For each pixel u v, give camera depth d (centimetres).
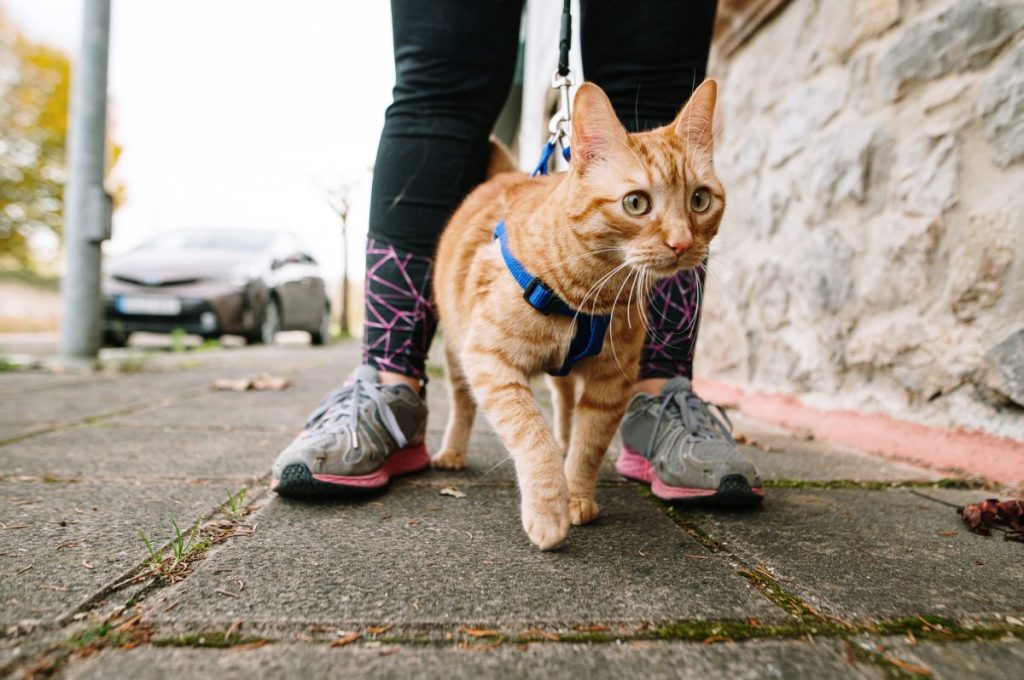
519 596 102
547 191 163
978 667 85
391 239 178
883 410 231
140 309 695
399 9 175
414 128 177
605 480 185
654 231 144
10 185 1816
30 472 172
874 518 148
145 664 80
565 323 146
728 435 172
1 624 89
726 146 348
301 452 147
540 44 530
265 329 821
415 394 178
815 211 270
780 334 292
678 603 101
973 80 199
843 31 257
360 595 100
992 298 191
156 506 144
